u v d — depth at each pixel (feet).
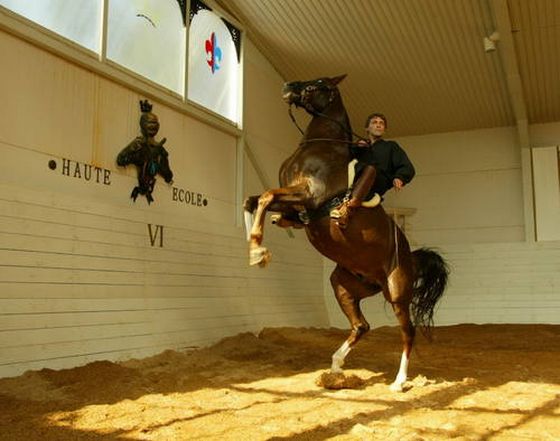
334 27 37.17
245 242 34.81
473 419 14.35
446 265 21.94
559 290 43.60
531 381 20.07
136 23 27.76
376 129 20.01
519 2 32.86
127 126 26.43
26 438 12.66
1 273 19.52
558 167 45.96
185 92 30.66
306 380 20.39
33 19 22.12
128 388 18.28
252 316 34.45
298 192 17.66
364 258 18.79
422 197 51.26
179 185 29.96
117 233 24.84
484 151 49.93
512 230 48.08
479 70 40.68
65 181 22.85
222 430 13.30
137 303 25.49
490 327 41.70
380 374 21.65
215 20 34.99
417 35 37.17
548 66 39.17
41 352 20.49
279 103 42.37
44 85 22.26
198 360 25.16
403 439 12.35
